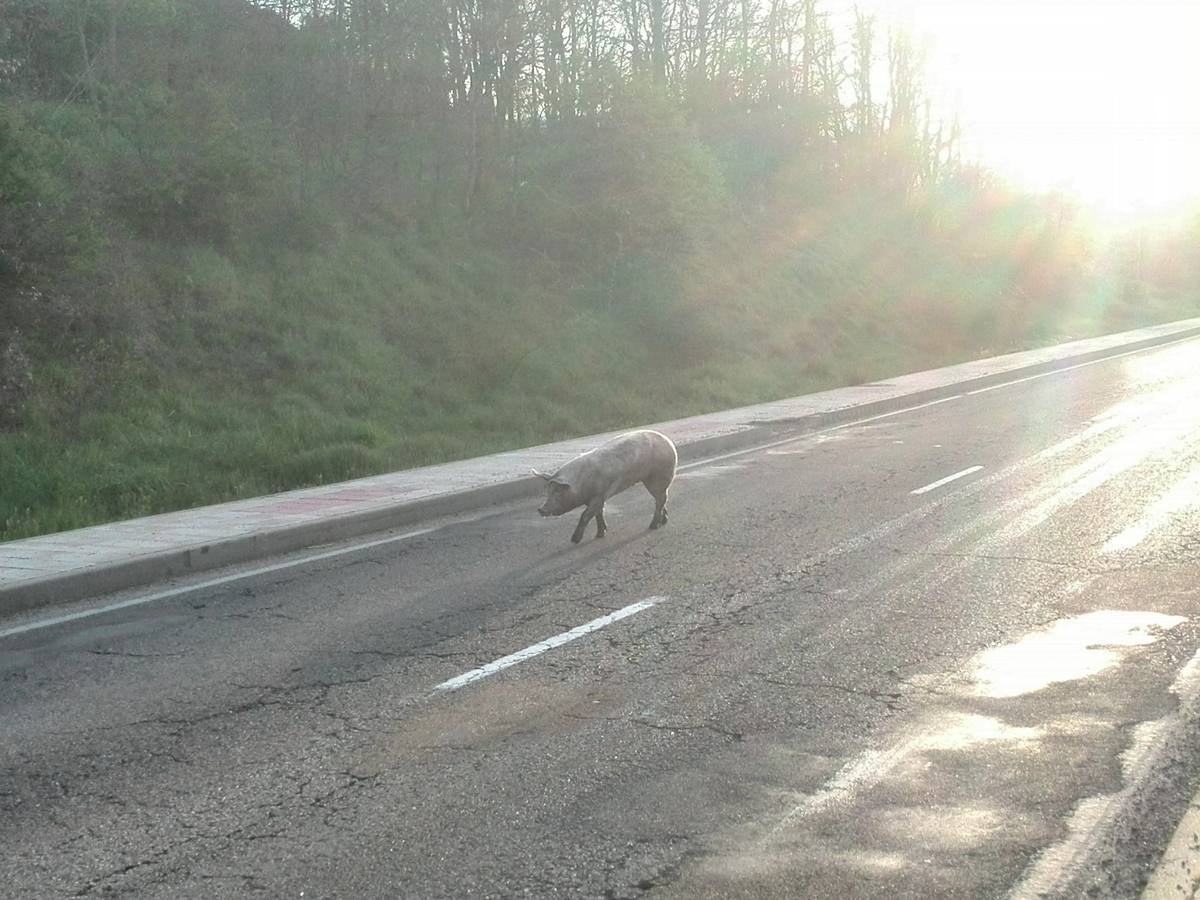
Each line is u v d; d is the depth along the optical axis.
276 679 7.32
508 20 34.03
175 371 20.58
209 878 4.66
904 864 4.55
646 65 43.00
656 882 4.48
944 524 11.47
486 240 32.53
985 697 6.46
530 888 4.48
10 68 25.50
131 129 25.11
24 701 7.09
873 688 6.68
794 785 5.36
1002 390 25.41
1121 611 8.10
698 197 34.41
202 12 31.67
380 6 33.38
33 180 19.28
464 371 25.19
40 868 4.81
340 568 10.65
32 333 18.97
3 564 10.36
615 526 12.13
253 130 28.44
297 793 5.49
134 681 7.41
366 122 33.16
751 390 27.44
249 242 25.89
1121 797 5.10
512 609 8.83
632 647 7.69
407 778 5.61
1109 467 14.44
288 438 18.80
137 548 10.89
